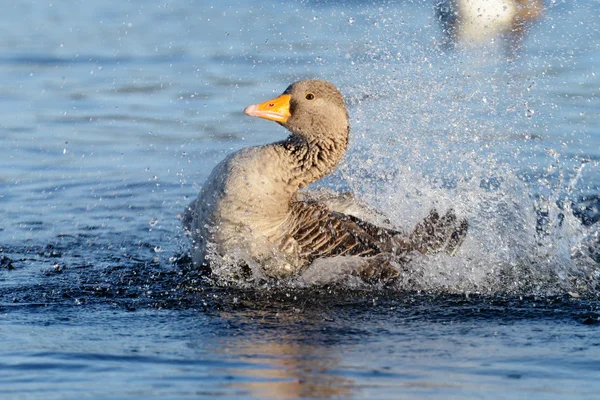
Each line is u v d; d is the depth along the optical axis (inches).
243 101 836.0
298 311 390.3
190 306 396.8
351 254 437.1
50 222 558.3
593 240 499.2
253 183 424.5
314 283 434.6
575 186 602.2
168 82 912.9
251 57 985.5
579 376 301.1
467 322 374.9
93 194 617.6
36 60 997.2
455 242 453.1
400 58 719.7
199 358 319.0
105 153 706.8
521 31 862.5
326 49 973.8
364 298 414.6
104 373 301.7
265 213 426.9
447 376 300.0
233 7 1278.3
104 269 462.3
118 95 872.9
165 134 751.1
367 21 998.4
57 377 297.7
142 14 1251.8
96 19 1223.5
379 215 481.4
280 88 854.5
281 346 335.3
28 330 355.6
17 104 841.5
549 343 342.0
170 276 450.0
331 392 283.0
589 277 445.7
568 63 864.9
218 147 717.3
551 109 742.5
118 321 370.9
